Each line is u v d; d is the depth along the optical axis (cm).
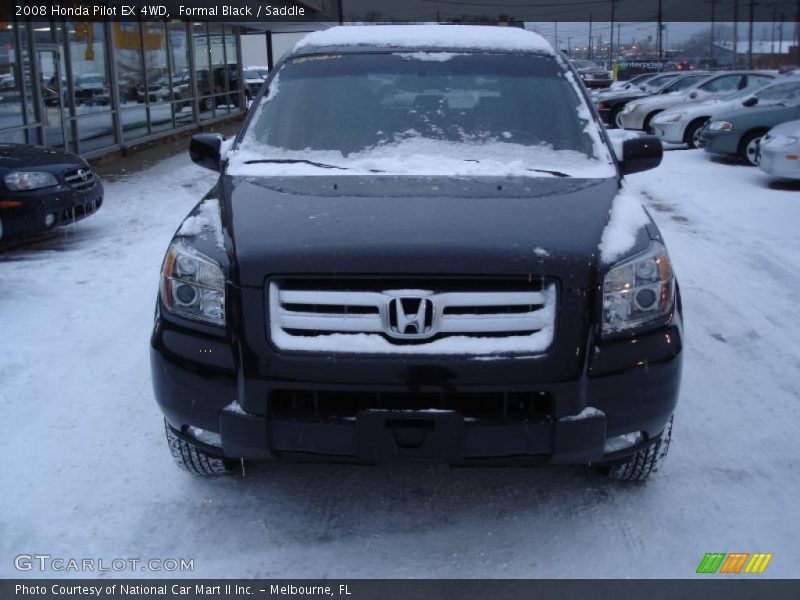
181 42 2022
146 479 359
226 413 288
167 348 303
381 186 345
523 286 281
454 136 396
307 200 329
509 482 357
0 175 749
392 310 277
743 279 682
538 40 466
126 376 473
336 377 276
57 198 781
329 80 430
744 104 1455
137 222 933
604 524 324
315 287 282
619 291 289
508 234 293
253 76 3603
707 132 1412
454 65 436
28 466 369
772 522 325
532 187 346
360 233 292
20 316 583
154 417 420
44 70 1338
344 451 282
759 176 1248
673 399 299
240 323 284
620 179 374
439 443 279
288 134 403
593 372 284
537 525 325
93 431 404
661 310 299
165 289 309
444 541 314
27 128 1283
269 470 368
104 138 1568
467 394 282
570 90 426
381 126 402
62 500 341
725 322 569
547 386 277
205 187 1205
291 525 325
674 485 353
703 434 398
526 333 282
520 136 397
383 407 281
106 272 705
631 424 291
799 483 354
